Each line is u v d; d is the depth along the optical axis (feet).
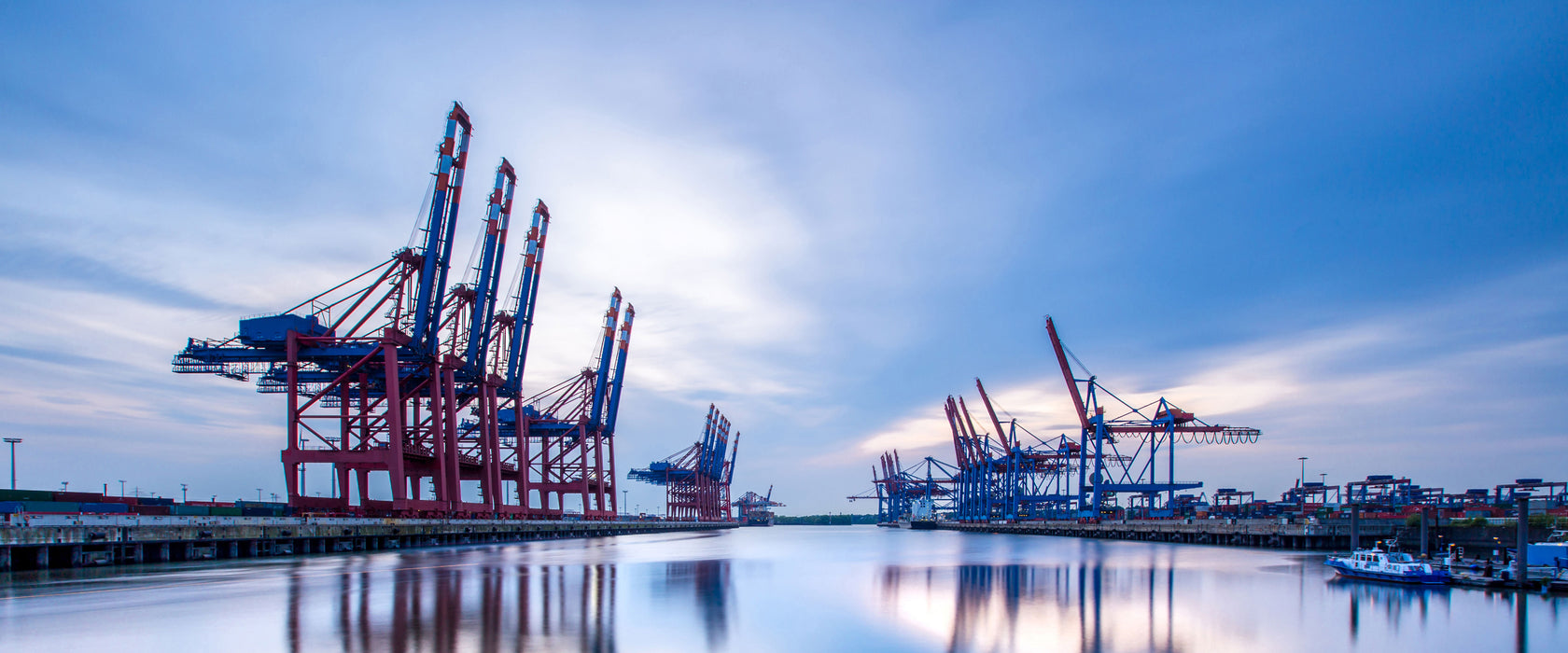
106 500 215.31
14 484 229.04
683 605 126.00
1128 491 408.67
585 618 112.37
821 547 327.67
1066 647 99.04
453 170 282.77
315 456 253.44
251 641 95.76
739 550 285.23
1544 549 164.76
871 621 114.21
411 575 161.79
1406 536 241.76
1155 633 107.65
